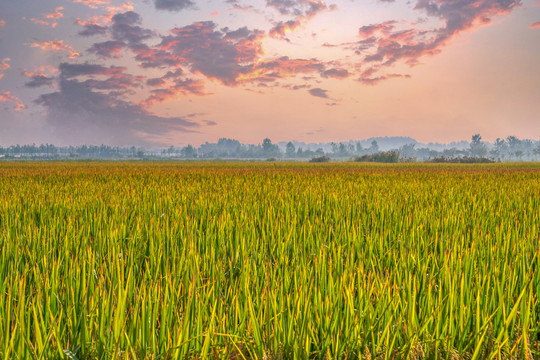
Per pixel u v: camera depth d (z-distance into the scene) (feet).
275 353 6.79
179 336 6.81
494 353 6.82
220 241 15.21
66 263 11.46
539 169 107.55
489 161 250.16
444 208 23.62
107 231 15.78
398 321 7.82
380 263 12.38
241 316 8.16
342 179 52.31
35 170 86.02
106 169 93.61
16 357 6.50
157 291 8.84
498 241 15.01
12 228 17.38
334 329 7.57
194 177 56.08
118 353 6.65
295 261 12.75
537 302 9.25
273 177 55.62
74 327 7.58
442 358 7.16
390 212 21.76
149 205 23.38
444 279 10.11
